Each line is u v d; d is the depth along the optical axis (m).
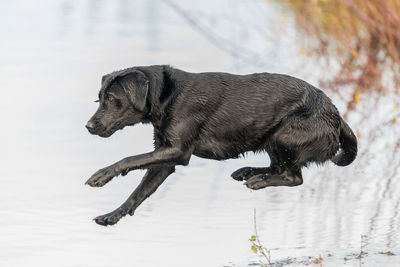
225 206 12.23
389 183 13.41
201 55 25.92
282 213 11.95
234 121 10.77
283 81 10.93
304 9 24.52
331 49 23.56
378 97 19.66
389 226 11.27
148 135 16.66
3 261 10.09
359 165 14.50
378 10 19.75
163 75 10.73
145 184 10.79
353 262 9.84
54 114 18.22
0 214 11.80
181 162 10.73
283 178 11.09
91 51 26.62
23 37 29.45
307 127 10.84
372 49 21.75
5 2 40.41
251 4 37.66
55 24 33.03
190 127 10.70
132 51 26.67
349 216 11.76
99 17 35.44
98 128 10.50
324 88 20.77
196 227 11.34
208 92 10.73
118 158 14.97
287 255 10.20
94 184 10.27
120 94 10.48
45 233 11.06
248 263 9.95
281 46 26.31
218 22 32.66
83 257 10.24
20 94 20.20
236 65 24.08
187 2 39.94
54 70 23.30
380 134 16.58
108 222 10.54
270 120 10.84
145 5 39.91
